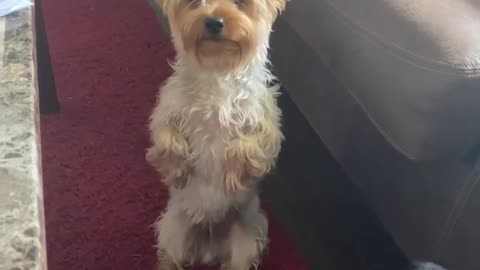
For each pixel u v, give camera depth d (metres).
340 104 1.26
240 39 1.09
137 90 1.80
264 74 1.18
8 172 0.81
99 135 1.65
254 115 1.14
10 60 1.02
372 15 1.05
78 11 2.10
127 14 2.10
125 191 1.50
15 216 0.75
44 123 1.67
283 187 1.48
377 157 1.17
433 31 0.97
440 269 1.14
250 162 1.15
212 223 1.25
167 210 1.29
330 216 1.40
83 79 1.83
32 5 1.17
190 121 1.15
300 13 1.28
